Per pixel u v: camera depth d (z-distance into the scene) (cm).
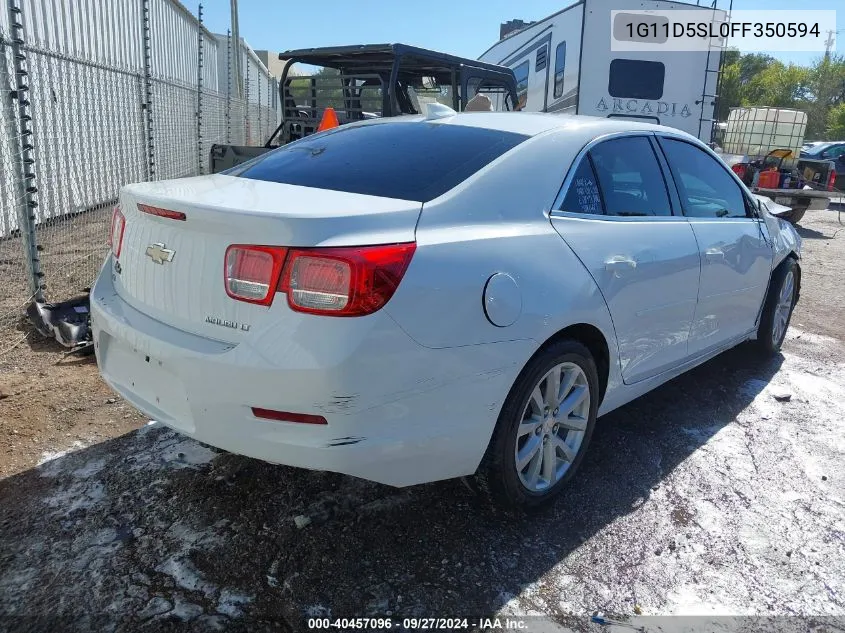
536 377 266
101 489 290
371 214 227
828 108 5331
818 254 971
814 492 317
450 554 262
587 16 1009
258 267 216
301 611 229
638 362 331
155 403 254
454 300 231
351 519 279
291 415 216
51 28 794
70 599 228
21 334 463
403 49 736
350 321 209
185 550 255
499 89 912
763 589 251
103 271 294
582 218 296
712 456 348
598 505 300
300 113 838
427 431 233
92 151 839
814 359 500
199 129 1114
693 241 355
